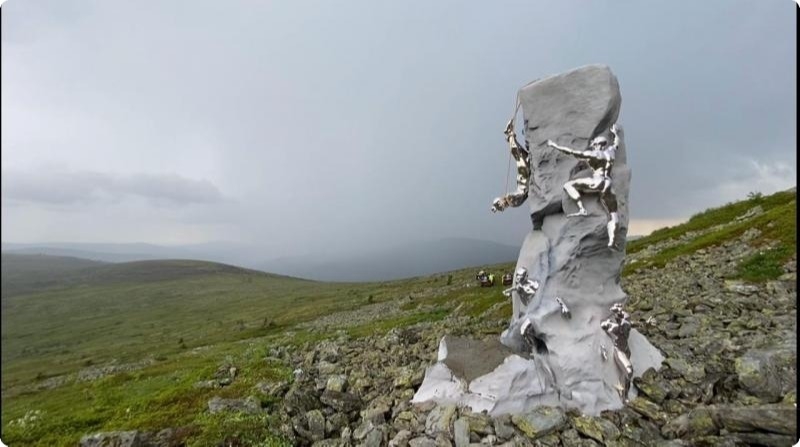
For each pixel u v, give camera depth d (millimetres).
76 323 139125
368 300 91750
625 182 13492
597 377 12211
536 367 12633
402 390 14789
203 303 156625
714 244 32906
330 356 22922
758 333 15859
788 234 28297
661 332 17875
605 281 13320
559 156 13719
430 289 89875
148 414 15094
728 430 10344
